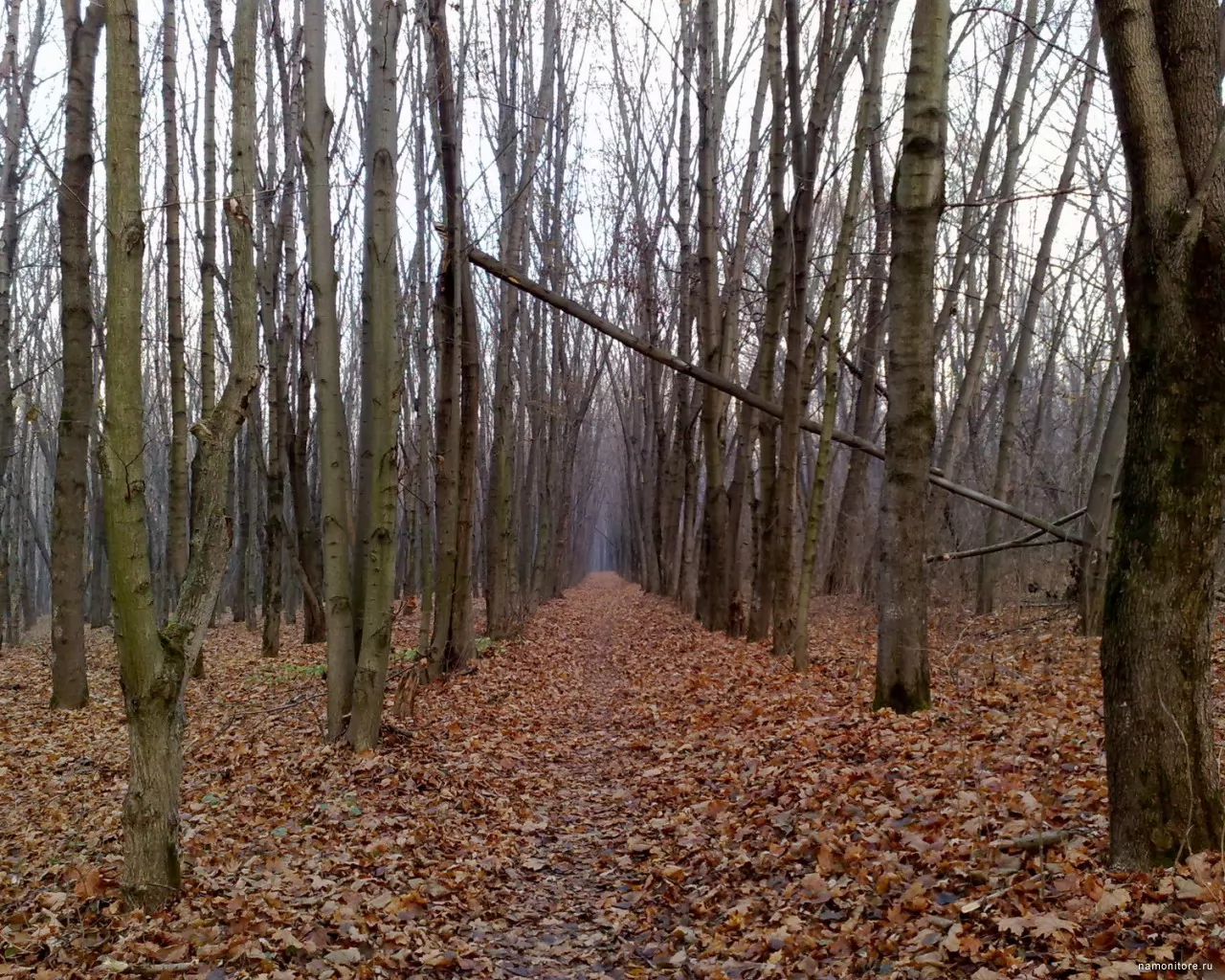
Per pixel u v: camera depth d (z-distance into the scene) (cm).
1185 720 408
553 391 2453
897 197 856
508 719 1138
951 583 1666
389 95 891
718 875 600
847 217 1093
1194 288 385
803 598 1162
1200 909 375
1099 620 1158
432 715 1101
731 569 1830
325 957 475
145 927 485
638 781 872
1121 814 425
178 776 528
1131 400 415
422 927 533
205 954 461
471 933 543
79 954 461
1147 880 406
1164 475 402
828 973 433
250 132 544
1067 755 643
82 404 1181
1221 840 397
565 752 1027
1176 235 386
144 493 487
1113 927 381
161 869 514
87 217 1146
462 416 1364
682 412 2244
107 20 453
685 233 2017
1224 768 575
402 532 3192
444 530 1301
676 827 708
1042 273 1817
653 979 477
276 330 1709
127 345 470
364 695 877
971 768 637
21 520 2741
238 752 916
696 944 511
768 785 725
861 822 591
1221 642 1118
